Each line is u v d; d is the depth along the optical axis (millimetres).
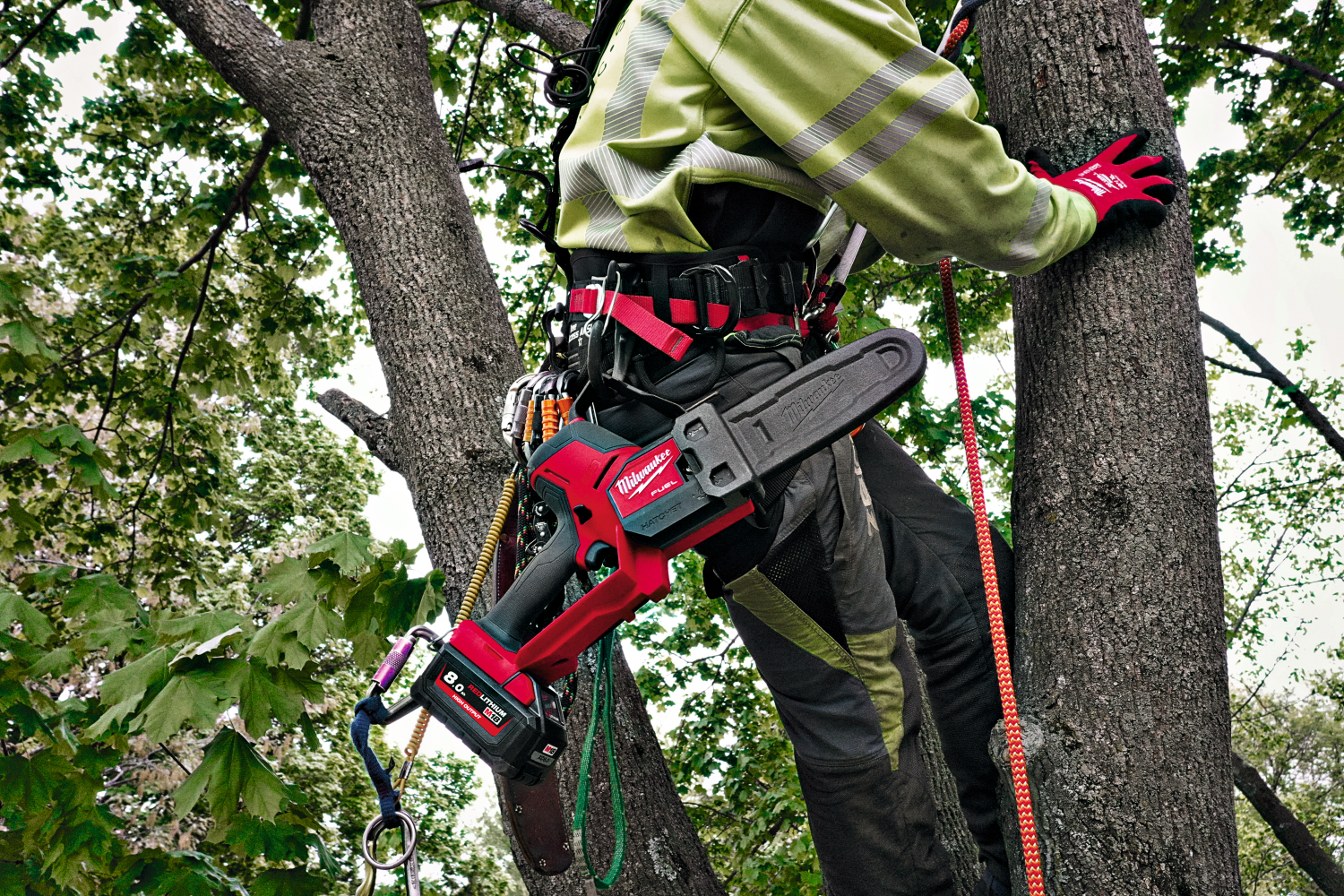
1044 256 1193
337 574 2633
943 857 1424
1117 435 1331
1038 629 1350
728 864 8258
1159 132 1432
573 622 1017
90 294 7867
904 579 1476
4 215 8086
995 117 1592
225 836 2826
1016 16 1521
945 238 1102
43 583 3611
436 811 13344
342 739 11758
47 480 6789
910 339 1018
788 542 1248
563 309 1319
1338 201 7930
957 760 1474
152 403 7160
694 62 1095
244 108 6281
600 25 1314
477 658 1044
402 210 2631
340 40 2902
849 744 1329
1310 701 19219
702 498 974
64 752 3355
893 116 1019
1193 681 1244
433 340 2459
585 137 1173
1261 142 7793
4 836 3521
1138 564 1285
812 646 1324
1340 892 5953
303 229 7105
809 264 1353
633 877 2006
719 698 8047
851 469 1310
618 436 1113
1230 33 6770
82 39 6594
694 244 1100
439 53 6422
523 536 1259
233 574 12156
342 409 2807
